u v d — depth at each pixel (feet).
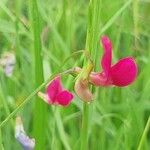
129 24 0.41
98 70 0.35
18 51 0.36
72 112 0.39
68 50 0.38
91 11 0.25
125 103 0.39
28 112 0.38
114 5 0.42
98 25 0.25
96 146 0.37
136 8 0.36
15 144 0.36
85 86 0.23
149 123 0.27
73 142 0.37
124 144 0.35
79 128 0.40
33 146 0.27
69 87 0.35
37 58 0.28
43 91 0.34
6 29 0.36
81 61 0.35
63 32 0.42
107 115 0.36
